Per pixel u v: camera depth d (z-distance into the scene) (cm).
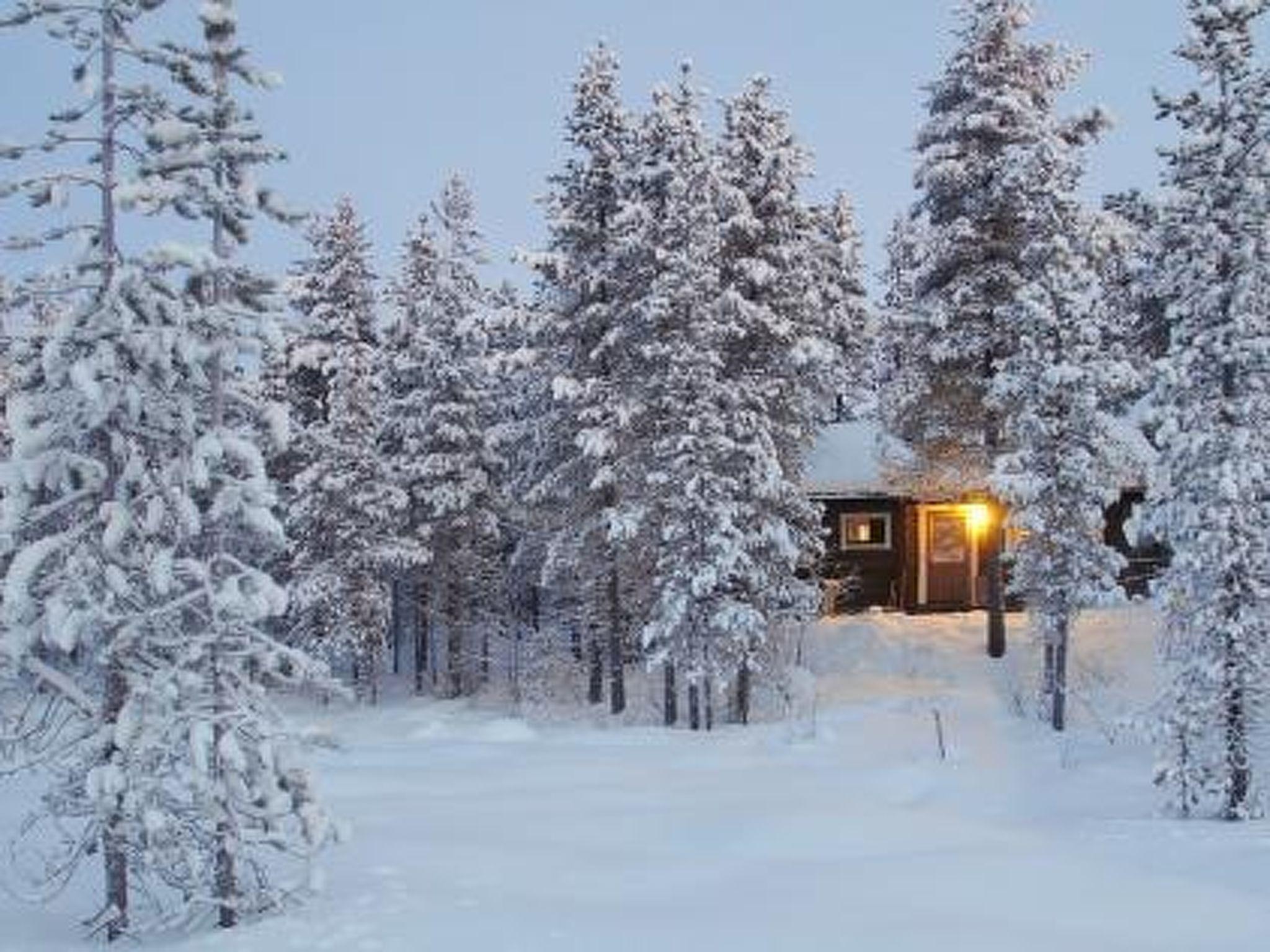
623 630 3806
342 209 4847
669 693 3400
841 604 4331
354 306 4806
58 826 1466
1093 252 3250
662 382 3306
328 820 1453
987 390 3456
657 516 3362
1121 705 3162
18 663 1355
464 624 4475
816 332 3825
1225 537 2206
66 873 1695
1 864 1742
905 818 2008
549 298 3638
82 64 1370
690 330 3225
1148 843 1920
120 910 1415
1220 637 2239
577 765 2578
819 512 3634
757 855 1797
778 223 3619
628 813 2066
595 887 1597
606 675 4112
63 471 1390
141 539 1422
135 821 1385
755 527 3356
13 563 1346
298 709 4234
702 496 3181
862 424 4650
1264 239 2267
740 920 1391
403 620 5262
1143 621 3706
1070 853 1797
